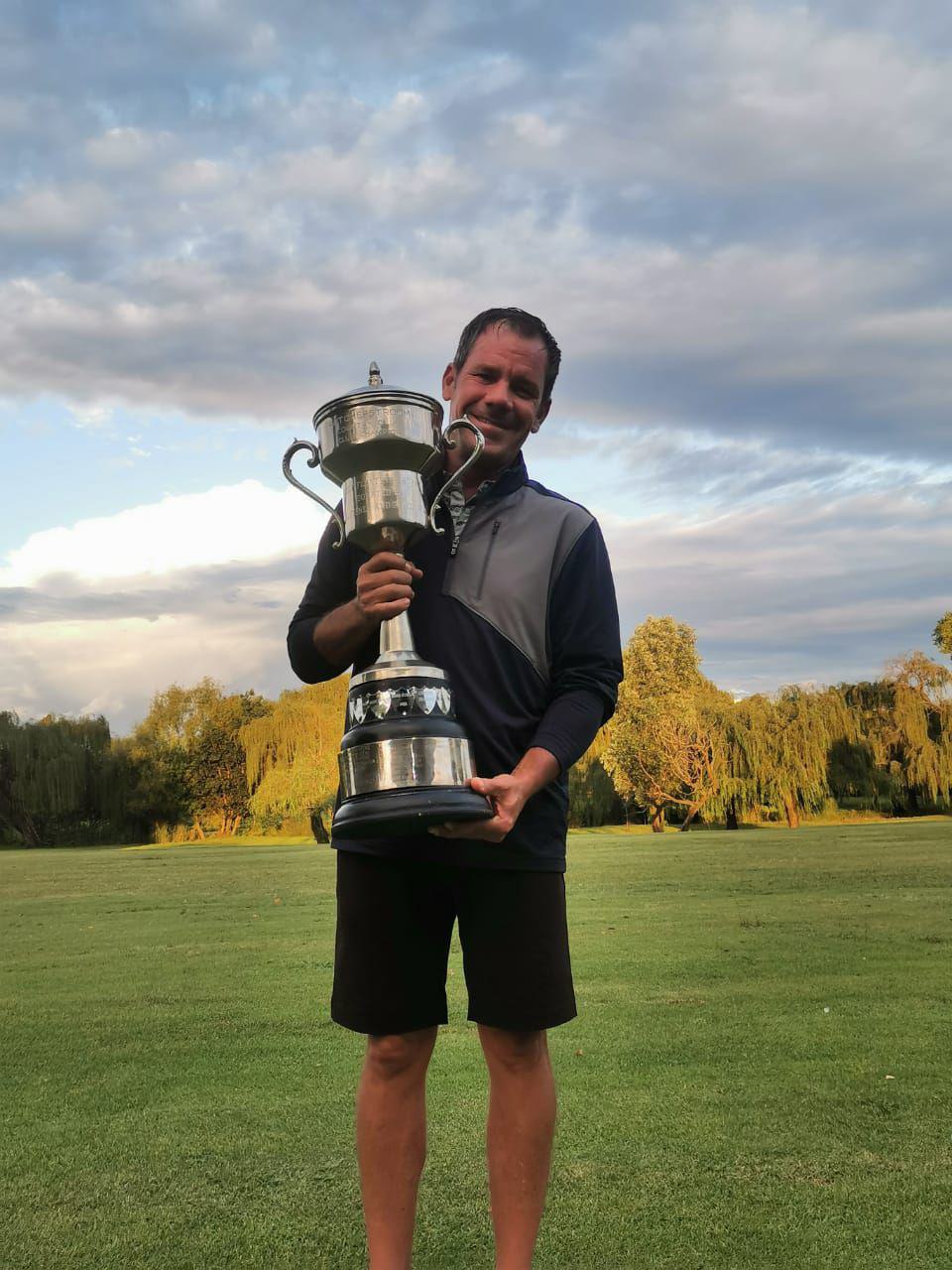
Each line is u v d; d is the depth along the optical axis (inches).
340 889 78.2
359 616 77.2
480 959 75.0
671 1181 91.5
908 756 1501.0
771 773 1460.4
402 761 70.2
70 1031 161.2
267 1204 88.7
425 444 77.0
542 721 78.4
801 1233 80.3
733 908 331.0
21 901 447.5
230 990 200.4
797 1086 120.6
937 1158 96.4
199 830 2022.6
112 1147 103.9
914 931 265.7
